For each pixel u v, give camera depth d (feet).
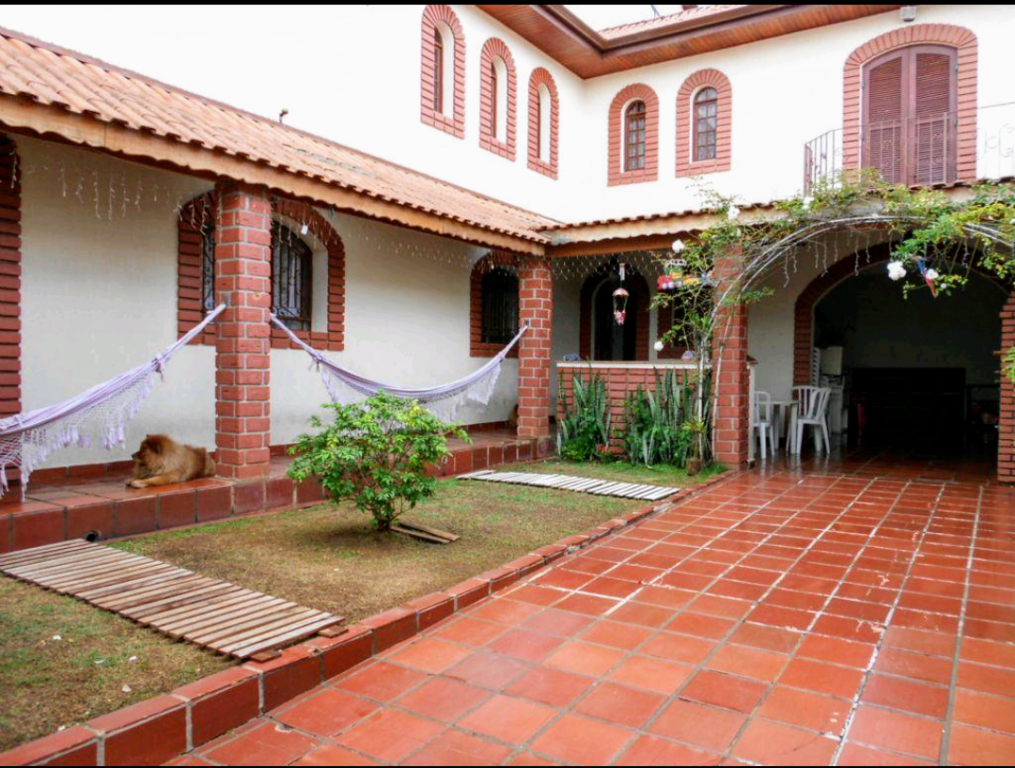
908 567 16.29
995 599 14.20
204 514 18.70
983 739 9.10
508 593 14.49
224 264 19.95
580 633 12.50
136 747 8.41
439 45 34.83
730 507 22.59
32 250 19.10
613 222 29.58
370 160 29.76
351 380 22.48
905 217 24.61
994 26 33.47
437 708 9.94
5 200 18.42
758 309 39.22
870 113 36.32
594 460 31.14
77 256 20.12
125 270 21.30
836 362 44.01
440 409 26.37
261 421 20.36
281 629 11.27
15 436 15.74
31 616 11.82
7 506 16.08
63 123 15.53
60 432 16.53
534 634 12.46
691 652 11.73
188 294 22.98
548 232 31.40
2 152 18.31
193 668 10.09
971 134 33.81
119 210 21.11
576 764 8.58
